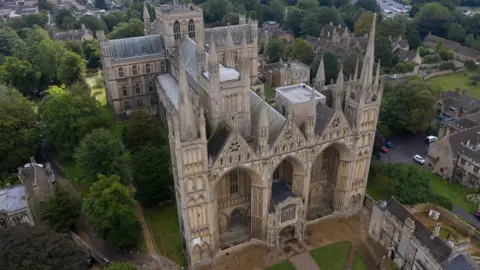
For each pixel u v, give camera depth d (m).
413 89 139.88
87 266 79.56
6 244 73.94
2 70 169.38
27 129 122.44
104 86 178.88
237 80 82.56
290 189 93.31
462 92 172.12
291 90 100.44
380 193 108.69
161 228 97.69
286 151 83.38
